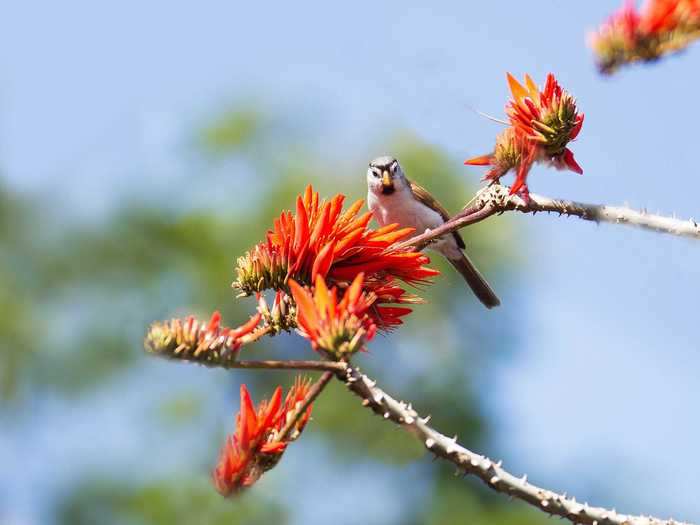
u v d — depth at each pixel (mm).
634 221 4203
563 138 4102
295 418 3564
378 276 4250
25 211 14977
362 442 13453
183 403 13367
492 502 13422
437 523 13141
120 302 14273
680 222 4109
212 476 3635
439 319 14156
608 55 2795
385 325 4277
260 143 14586
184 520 12477
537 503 3729
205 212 14391
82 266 14445
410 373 13969
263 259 4094
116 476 13188
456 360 13969
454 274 14305
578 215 4215
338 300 4191
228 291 13922
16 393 13969
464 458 3695
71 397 13969
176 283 14164
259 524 12539
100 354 14016
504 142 4316
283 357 13523
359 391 3574
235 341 3494
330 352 3516
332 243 4000
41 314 14438
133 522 12680
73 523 13203
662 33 2740
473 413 13891
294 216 4246
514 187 4184
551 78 4102
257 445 3586
